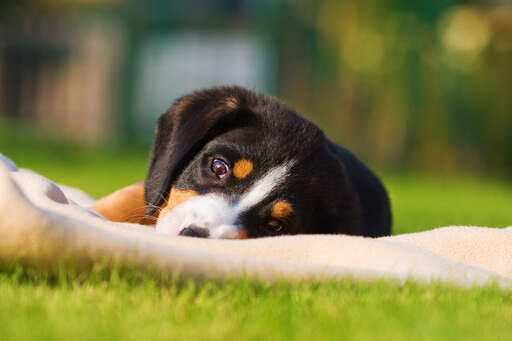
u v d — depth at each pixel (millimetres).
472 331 3131
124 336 2824
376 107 26297
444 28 25703
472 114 26047
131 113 30734
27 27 31125
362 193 6496
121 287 3451
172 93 30453
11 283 3541
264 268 3684
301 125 5926
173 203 5461
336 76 26578
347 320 3191
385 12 25672
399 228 9219
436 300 3564
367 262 4004
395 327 3109
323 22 26609
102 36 30625
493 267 4461
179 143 5773
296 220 5434
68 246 3580
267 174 5445
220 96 6121
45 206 4043
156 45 30453
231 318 3156
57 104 31453
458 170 26438
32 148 23734
